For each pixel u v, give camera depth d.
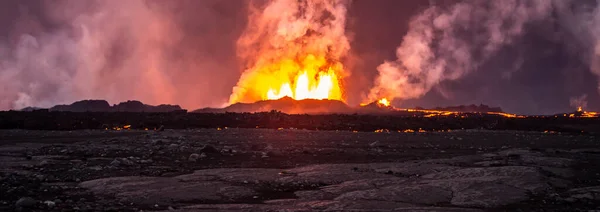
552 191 14.01
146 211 11.29
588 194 13.34
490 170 16.31
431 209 11.64
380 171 17.16
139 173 16.55
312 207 11.80
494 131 40.06
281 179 15.51
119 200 12.36
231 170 17.12
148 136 29.84
